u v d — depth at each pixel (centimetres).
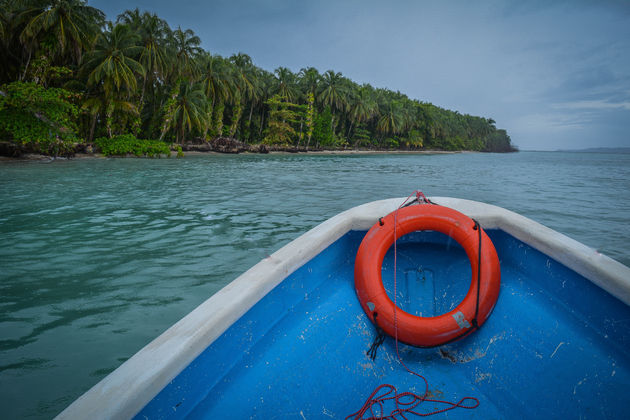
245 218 888
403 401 177
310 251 208
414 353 208
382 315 201
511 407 171
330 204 1120
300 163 3450
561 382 167
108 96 3106
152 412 107
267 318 175
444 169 3369
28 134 2323
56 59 3147
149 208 985
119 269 534
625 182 2334
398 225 223
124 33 3191
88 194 1189
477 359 198
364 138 7969
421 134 10206
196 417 123
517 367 184
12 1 2753
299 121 6053
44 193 1180
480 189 1764
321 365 178
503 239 248
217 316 138
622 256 692
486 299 197
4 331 368
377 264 215
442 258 254
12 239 673
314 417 155
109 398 97
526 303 207
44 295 450
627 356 159
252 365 154
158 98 4116
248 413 135
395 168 3203
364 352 201
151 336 363
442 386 186
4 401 273
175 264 557
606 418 149
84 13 2853
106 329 375
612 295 167
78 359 326
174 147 3841
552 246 200
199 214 924
